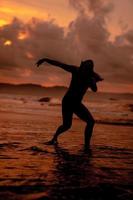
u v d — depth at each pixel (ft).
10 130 33.55
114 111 93.09
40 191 12.10
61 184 13.23
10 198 11.08
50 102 161.99
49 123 45.78
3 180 13.48
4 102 137.28
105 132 37.76
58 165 17.19
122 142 28.55
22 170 15.52
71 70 25.45
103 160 19.27
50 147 23.58
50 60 25.17
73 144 25.88
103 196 11.82
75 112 25.31
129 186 13.30
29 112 75.61
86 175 15.06
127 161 19.21
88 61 25.27
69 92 25.32
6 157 18.74
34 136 29.22
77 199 11.36
